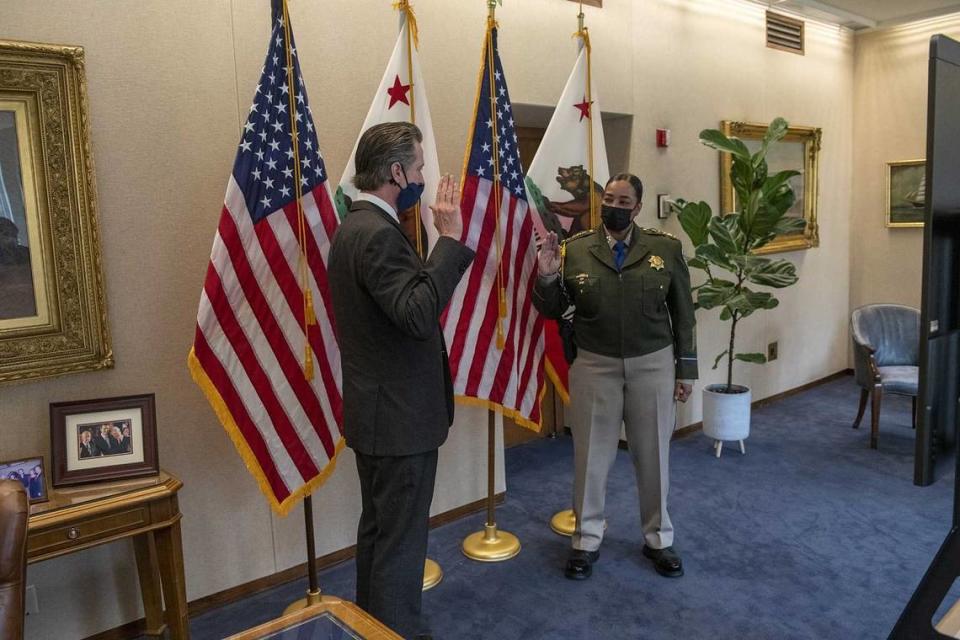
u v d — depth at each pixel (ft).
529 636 7.55
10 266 6.72
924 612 3.03
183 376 7.93
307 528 7.97
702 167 14.43
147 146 7.50
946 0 15.29
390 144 6.18
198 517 8.16
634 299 8.27
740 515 10.52
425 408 6.31
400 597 6.37
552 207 9.90
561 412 15.06
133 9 7.29
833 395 17.39
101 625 7.57
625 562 9.16
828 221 17.85
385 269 5.80
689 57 13.85
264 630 4.70
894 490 11.37
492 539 9.66
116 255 7.39
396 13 9.23
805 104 16.71
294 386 7.50
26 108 6.69
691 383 8.77
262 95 7.18
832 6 15.66
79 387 7.27
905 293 17.87
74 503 6.21
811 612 7.87
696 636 7.47
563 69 11.54
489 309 8.93
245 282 7.14
